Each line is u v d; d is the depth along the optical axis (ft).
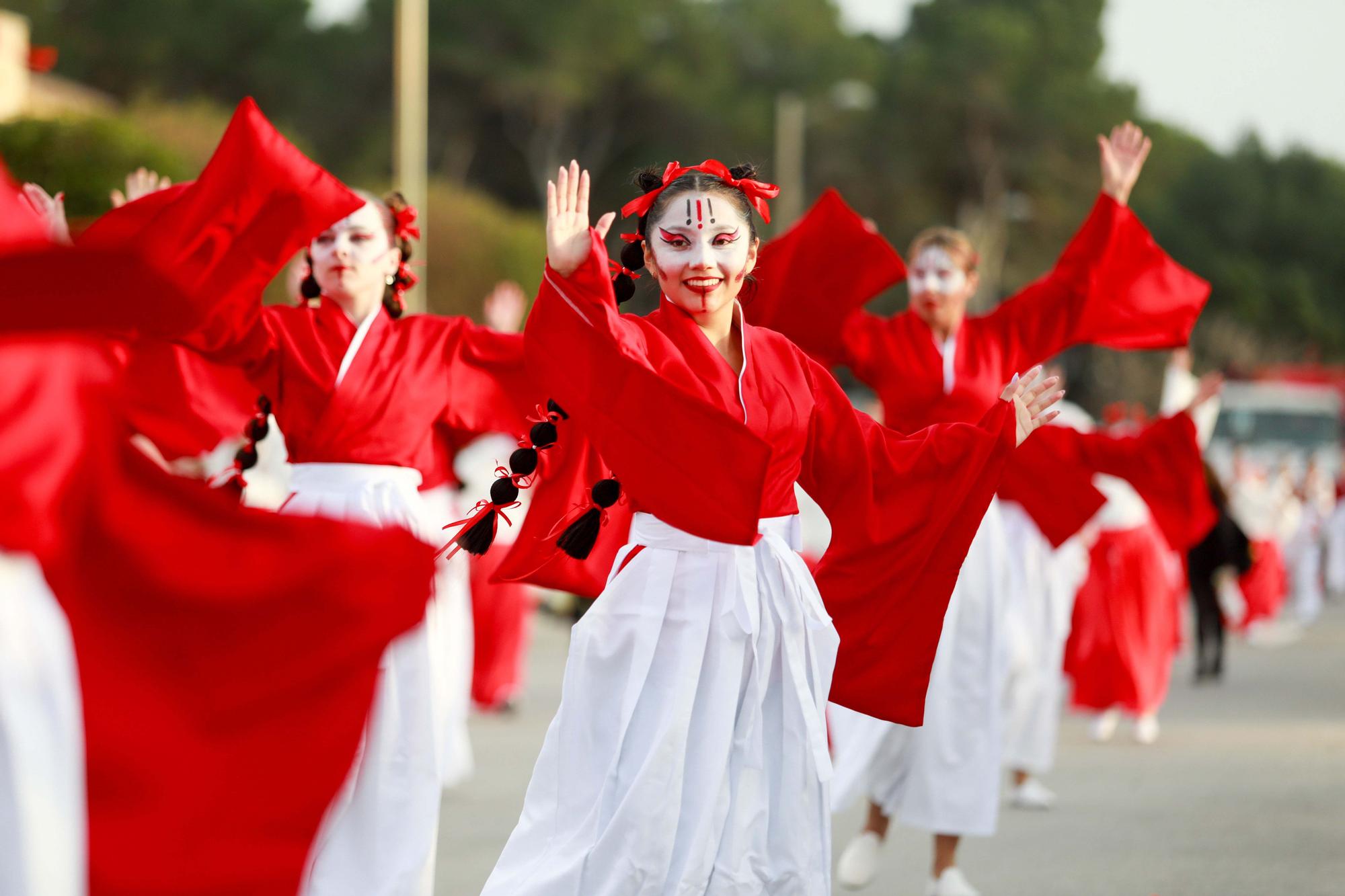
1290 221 619.67
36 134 155.63
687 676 44.50
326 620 35.65
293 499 54.75
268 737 35.45
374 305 56.70
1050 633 82.28
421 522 55.42
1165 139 617.62
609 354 44.29
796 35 579.48
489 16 517.14
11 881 33.06
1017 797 81.61
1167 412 120.47
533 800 45.98
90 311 33.42
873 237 68.18
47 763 33.81
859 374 69.82
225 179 51.93
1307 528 198.70
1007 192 585.63
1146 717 102.32
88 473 34.99
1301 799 82.89
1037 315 69.31
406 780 50.37
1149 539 102.73
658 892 43.75
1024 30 579.48
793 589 46.19
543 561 52.95
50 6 465.47
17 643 33.78
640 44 533.55
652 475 44.29
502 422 57.52
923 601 50.57
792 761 45.34
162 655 35.29
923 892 64.69
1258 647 165.68
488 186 534.37
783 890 45.06
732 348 47.70
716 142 545.44
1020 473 79.61
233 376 59.67
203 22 478.59
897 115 579.48
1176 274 69.72
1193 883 64.69
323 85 490.90
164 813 34.94
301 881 35.60
